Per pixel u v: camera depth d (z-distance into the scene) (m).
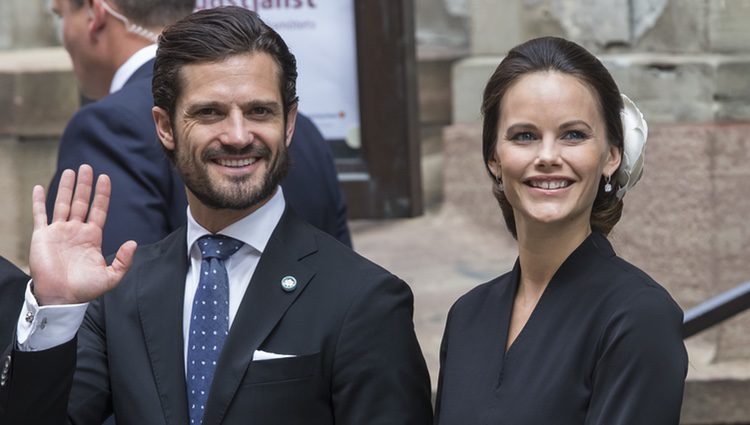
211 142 6.85
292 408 6.79
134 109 8.93
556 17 15.02
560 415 6.47
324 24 13.73
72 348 6.70
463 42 16.78
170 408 6.89
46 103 14.98
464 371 6.93
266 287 6.98
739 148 12.90
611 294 6.59
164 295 7.15
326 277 7.01
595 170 6.78
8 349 6.84
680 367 6.37
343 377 6.84
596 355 6.48
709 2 13.16
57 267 6.65
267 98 6.87
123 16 9.30
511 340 6.91
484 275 14.46
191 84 6.85
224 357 6.84
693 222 13.02
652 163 13.17
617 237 13.47
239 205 6.89
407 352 6.96
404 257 15.22
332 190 9.78
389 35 13.84
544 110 6.71
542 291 6.94
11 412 6.67
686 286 13.09
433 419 7.15
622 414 6.29
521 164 6.77
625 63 13.65
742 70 13.03
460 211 16.56
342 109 13.92
